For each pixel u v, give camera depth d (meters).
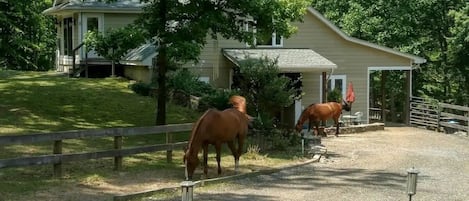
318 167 15.15
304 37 27.48
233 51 25.64
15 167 11.97
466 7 30.73
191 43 16.48
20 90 22.66
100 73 28.45
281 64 24.33
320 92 27.08
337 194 11.74
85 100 21.38
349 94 25.27
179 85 22.98
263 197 11.18
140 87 23.42
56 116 18.70
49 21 35.91
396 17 33.84
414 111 28.83
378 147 19.83
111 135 12.59
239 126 13.09
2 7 18.19
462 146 20.73
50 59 37.06
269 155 16.17
